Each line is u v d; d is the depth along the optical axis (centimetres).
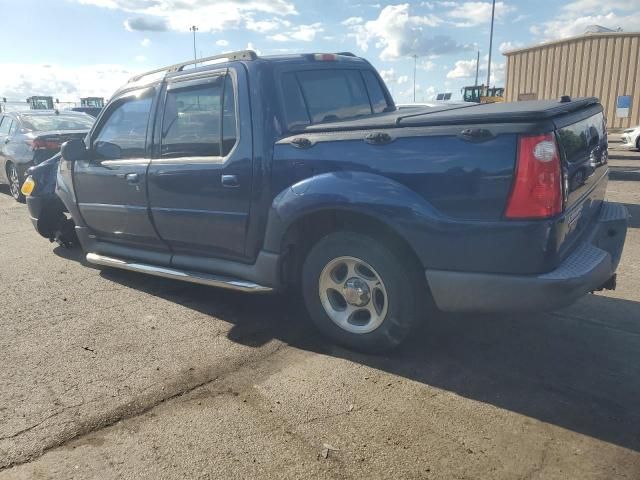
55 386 331
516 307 298
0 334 412
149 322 429
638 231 675
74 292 507
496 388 315
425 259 314
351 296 357
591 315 418
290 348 375
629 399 300
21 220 854
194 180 409
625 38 2488
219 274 424
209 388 324
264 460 257
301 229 377
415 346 371
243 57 392
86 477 249
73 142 487
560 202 289
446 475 243
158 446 270
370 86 483
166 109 436
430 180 306
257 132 371
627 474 240
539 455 254
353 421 286
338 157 337
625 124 2559
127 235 491
